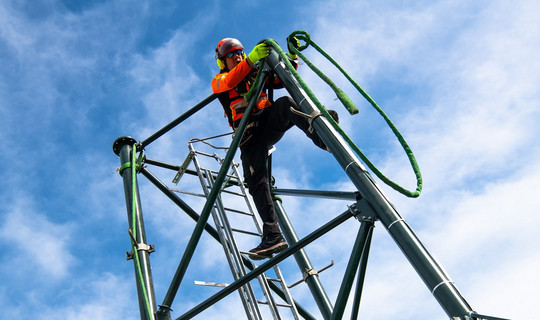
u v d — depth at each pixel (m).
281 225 7.69
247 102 6.59
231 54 6.94
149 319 5.47
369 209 4.77
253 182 6.52
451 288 3.89
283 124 6.41
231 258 6.47
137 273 6.01
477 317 3.70
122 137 7.87
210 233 7.64
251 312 5.99
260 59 6.20
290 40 5.98
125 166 7.49
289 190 7.59
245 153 6.63
